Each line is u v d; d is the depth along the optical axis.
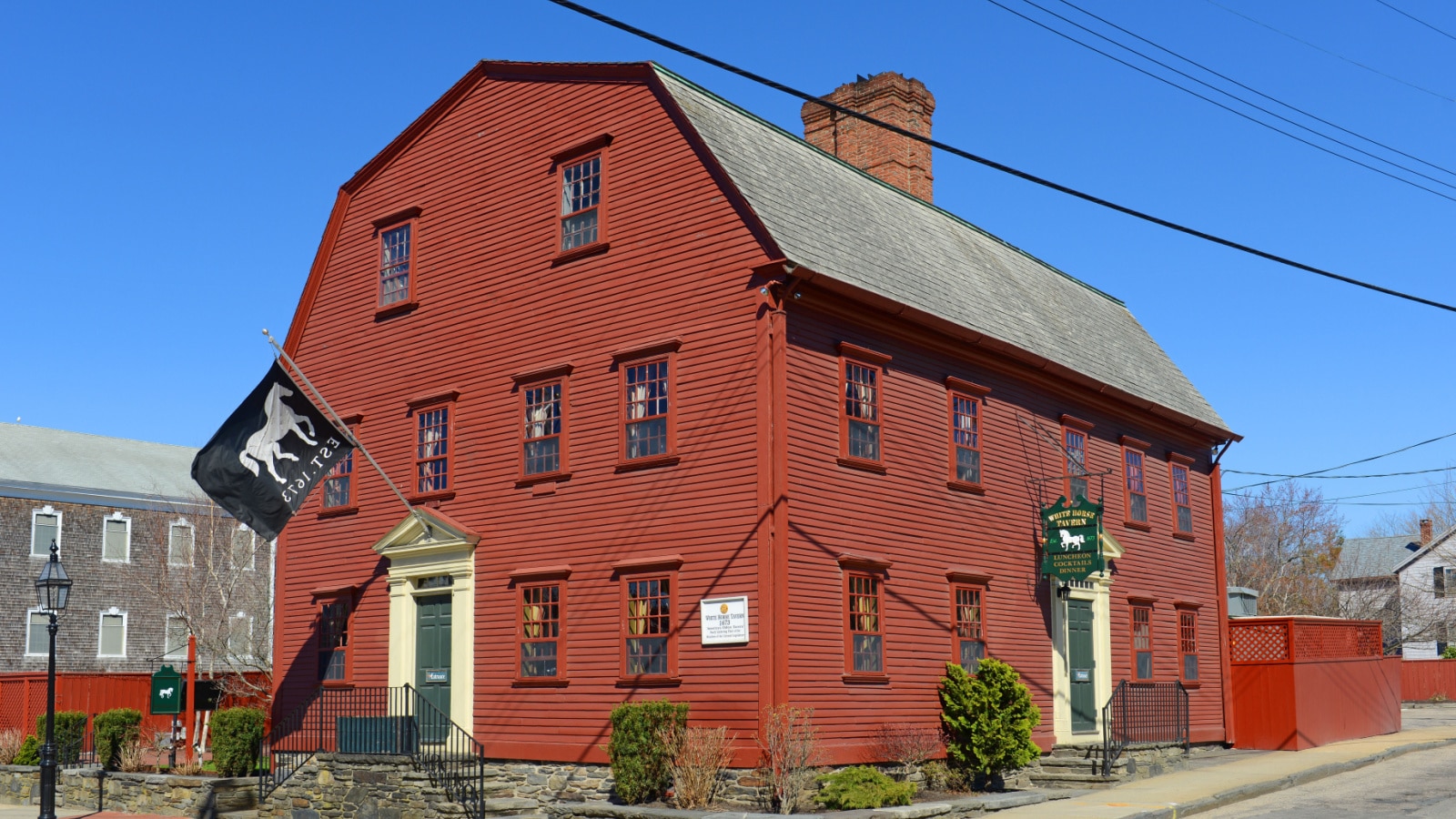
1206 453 32.31
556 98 22.97
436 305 24.22
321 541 25.38
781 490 18.66
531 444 22.03
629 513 20.34
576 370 21.56
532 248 22.75
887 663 20.28
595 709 20.11
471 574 22.33
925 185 31.44
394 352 24.80
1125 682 24.62
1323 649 31.00
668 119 21.11
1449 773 23.42
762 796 17.70
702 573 19.23
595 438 21.06
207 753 31.14
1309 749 28.91
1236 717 30.11
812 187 22.72
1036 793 20.20
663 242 20.78
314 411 21.64
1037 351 25.36
